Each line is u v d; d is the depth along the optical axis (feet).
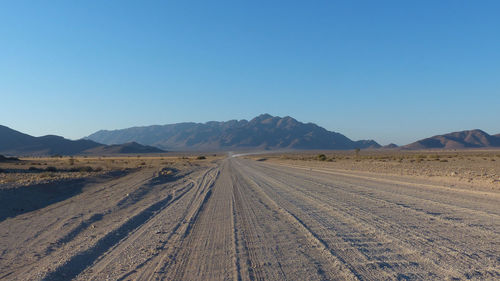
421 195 62.28
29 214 55.67
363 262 26.63
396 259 27.02
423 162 203.41
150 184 105.19
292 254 29.71
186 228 42.09
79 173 148.05
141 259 30.09
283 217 46.57
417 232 35.19
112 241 37.32
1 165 208.03
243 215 49.21
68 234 40.40
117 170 175.73
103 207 60.18
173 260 29.50
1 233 41.98
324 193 70.59
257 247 32.40
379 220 41.81
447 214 43.91
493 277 22.63
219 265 27.61
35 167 189.88
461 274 23.29
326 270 25.30
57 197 78.64
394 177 100.94
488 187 69.82
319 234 36.24
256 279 24.27
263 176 125.49
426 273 23.75
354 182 91.30
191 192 82.84
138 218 50.03
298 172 143.02
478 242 30.89
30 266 29.17
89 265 29.30
